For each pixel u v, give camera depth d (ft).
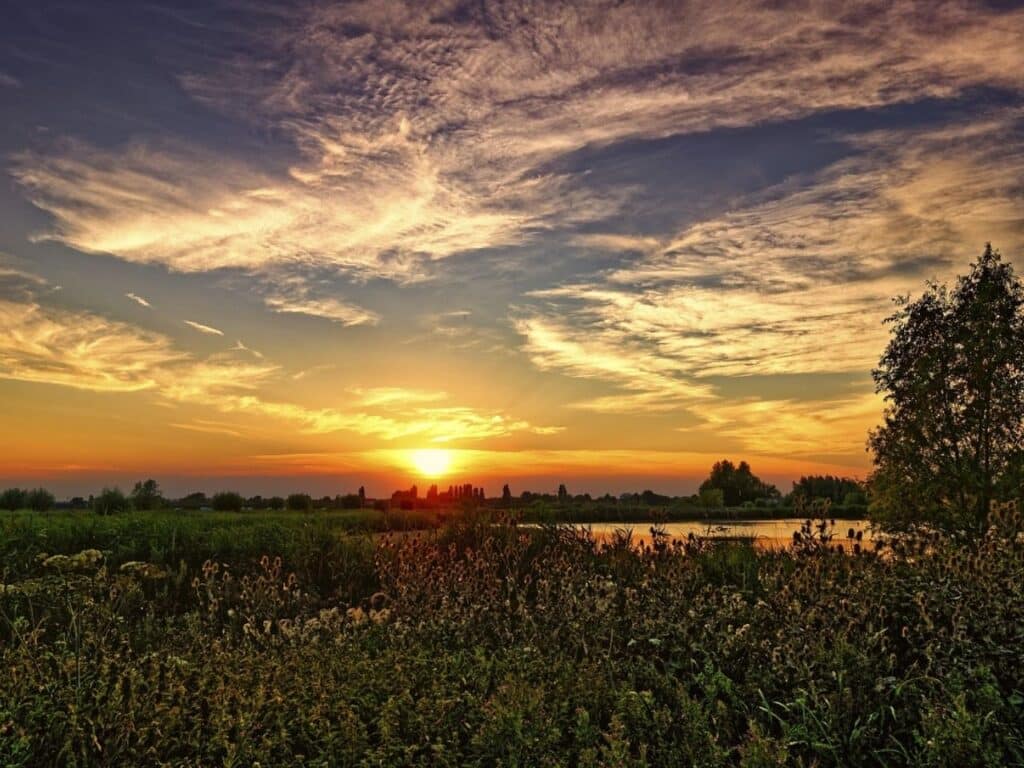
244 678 15.85
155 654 15.72
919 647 17.29
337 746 13.42
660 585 22.47
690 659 18.03
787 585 20.71
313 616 29.01
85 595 22.86
